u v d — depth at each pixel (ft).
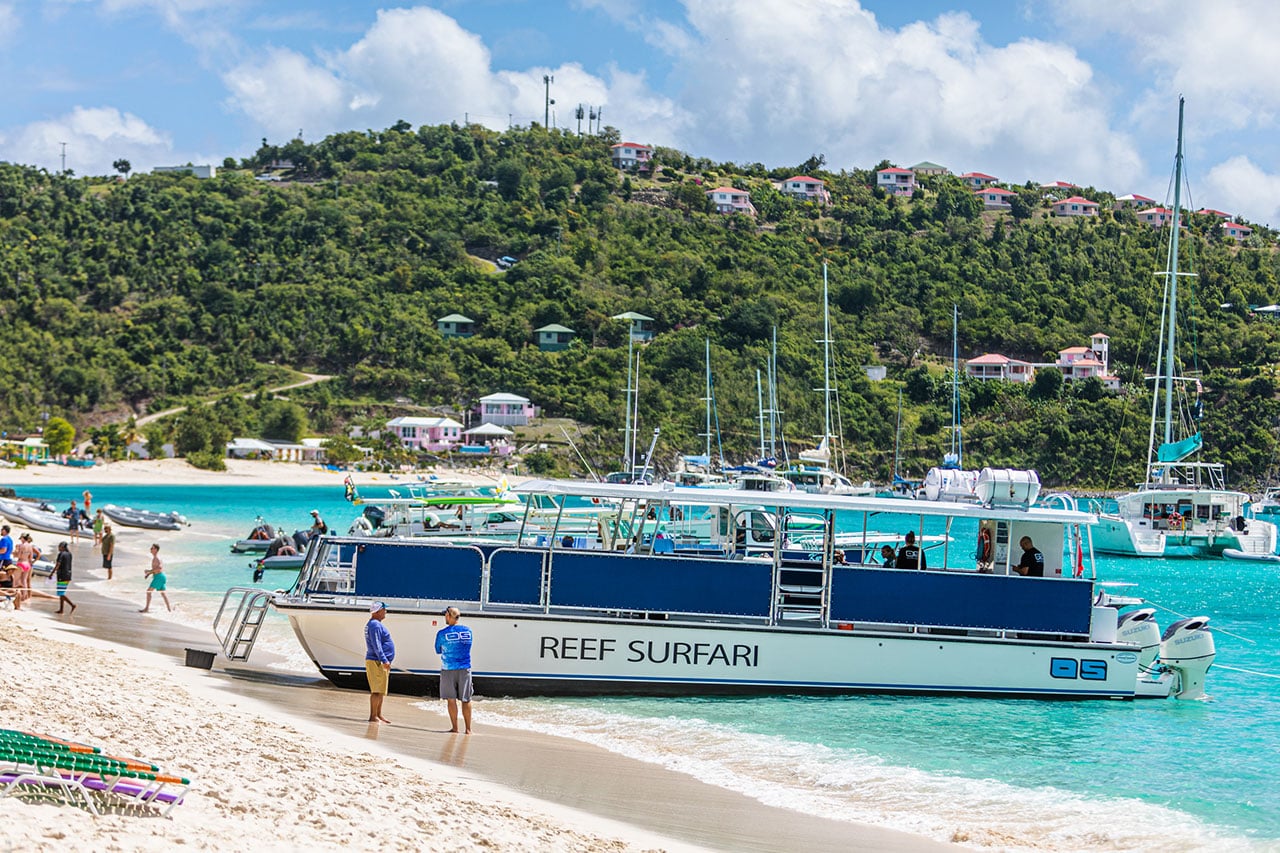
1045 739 55.36
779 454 386.52
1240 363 428.56
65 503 272.51
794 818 39.75
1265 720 60.54
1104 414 406.00
